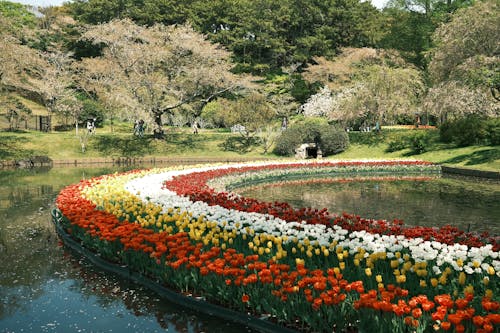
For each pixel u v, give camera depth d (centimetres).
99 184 1377
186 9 5419
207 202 1105
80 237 879
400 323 427
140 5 5838
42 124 4184
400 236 690
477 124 2770
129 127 4616
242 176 2033
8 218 1203
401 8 4688
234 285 565
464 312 384
